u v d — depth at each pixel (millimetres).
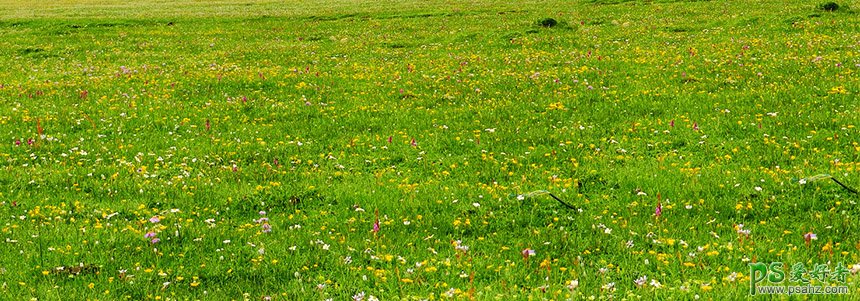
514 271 9734
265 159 16516
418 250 10719
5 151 17203
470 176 14719
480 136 17766
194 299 9258
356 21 50000
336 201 13523
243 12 58094
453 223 11766
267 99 23094
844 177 12844
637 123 18188
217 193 13867
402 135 18203
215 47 38312
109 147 17625
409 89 24109
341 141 17859
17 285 9586
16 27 49500
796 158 14664
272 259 10516
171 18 53500
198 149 17328
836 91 20141
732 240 10359
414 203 12922
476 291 9047
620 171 14391
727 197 12453
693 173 13930
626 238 10781
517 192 13273
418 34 40594
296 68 29391
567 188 13539
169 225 12016
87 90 25109
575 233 11188
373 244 10969
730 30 35250
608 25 41250
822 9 39312
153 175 15094
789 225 11086
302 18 52875
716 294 8352
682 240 10508
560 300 8492
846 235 10359
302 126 19594
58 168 15727
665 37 34125
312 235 11500
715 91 21516
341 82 25828
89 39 42406
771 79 22562
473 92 23141
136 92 24547
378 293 9234
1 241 11227
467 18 48500
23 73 30891
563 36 35531
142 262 10430
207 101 23031
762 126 17219
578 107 20531
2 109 21922
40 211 12820
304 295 9227
